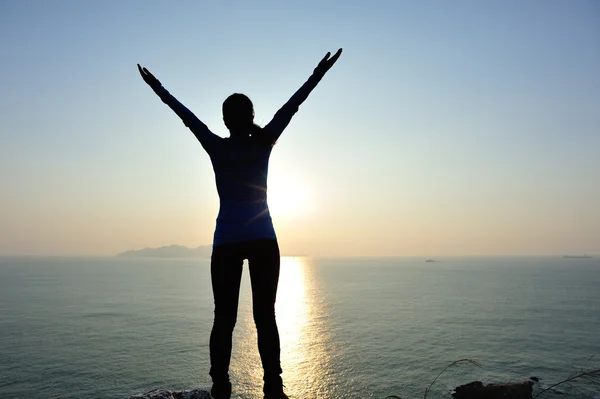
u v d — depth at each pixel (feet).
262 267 9.29
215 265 9.45
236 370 259.39
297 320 482.69
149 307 613.93
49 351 321.52
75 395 219.61
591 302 648.38
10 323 463.83
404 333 394.93
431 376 244.63
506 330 406.62
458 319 483.51
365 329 420.36
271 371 9.47
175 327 432.66
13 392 224.53
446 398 198.80
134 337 377.30
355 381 242.37
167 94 10.83
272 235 9.45
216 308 9.67
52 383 240.12
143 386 234.58
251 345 334.65
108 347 335.47
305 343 353.10
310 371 265.95
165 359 293.84
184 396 14.16
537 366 264.52
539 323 448.24
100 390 227.61
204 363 282.15
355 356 302.66
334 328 427.74
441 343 345.92
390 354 306.76
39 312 554.87
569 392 169.99
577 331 399.24
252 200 9.43
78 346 339.77
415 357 295.69
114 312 555.69
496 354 301.22
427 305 625.41
